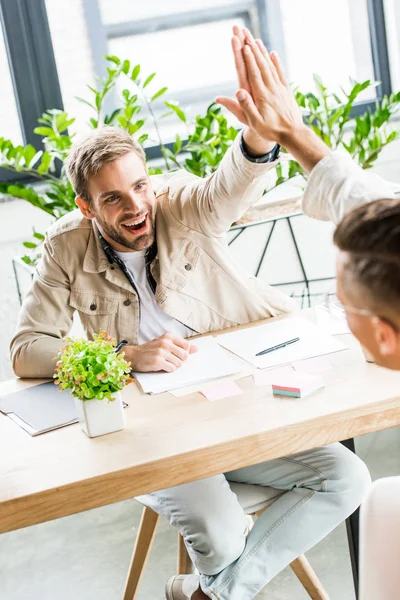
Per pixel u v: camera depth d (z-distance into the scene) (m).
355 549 1.96
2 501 1.46
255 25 3.73
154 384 1.85
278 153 1.91
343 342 1.92
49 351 2.04
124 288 2.13
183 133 3.73
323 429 1.58
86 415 1.64
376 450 2.94
